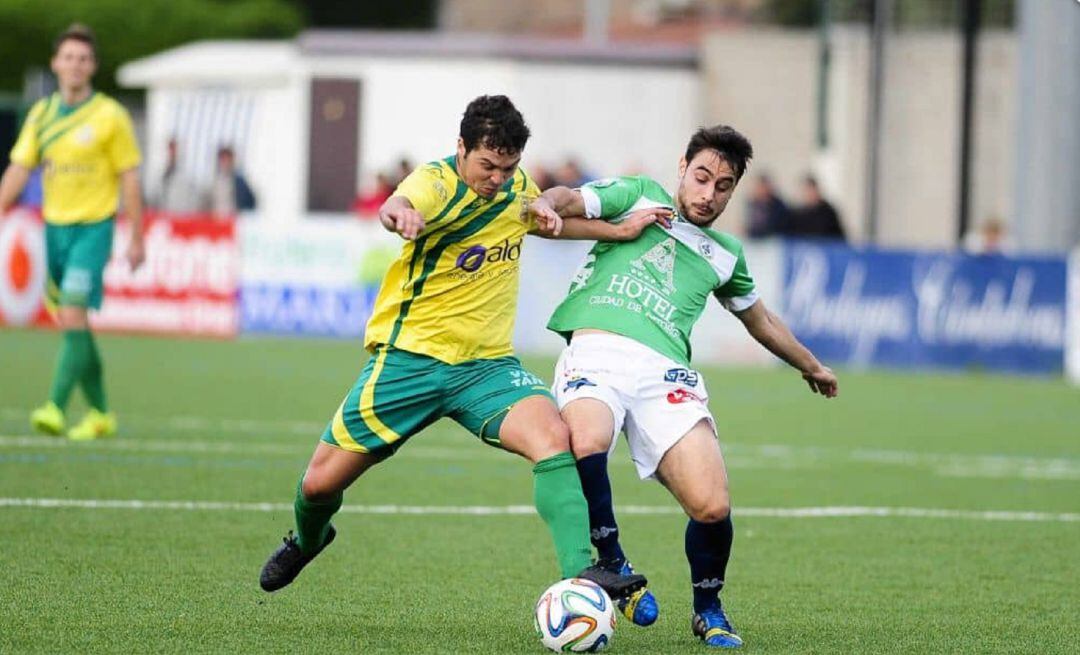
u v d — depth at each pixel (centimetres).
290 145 10831
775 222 8019
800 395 6181
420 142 10544
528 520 3231
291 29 16538
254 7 16438
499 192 2195
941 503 3662
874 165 9838
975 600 2581
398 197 2108
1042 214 8356
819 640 2261
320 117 10744
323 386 5706
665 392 2233
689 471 2191
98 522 2995
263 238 7600
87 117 3894
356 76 10644
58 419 3984
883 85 11119
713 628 2216
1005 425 5416
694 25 15050
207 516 3112
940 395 6375
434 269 2181
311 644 2130
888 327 7325
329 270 7588
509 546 2934
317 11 17662
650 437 2219
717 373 6981
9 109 11988
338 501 2264
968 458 4525
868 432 5091
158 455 3919
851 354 7312
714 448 2216
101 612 2272
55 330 7475
